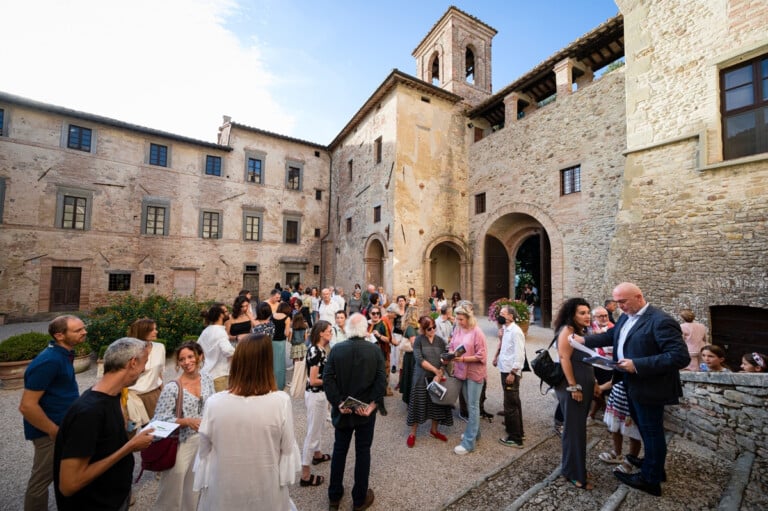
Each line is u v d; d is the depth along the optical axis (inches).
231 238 699.4
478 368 148.3
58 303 534.6
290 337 221.5
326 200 829.2
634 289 115.3
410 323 197.5
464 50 661.3
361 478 109.3
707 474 117.0
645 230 290.8
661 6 293.3
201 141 667.4
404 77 546.9
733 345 244.8
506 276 599.2
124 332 285.0
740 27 245.6
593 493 110.5
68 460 62.9
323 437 165.6
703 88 263.9
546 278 474.3
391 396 222.7
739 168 243.9
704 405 137.2
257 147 744.3
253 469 70.9
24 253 507.8
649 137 295.0
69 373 101.7
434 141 589.6
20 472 131.3
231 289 692.7
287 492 77.1
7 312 493.7
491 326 465.7
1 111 503.5
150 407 123.4
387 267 544.1
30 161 518.3
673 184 277.3
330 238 805.2
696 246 260.7
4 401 197.6
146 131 611.2
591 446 144.6
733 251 242.5
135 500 116.0
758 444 117.6
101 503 68.2
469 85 652.7
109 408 71.1
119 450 70.2
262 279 730.2
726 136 254.2
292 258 765.3
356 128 705.0
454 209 598.5
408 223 549.0
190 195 661.3
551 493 110.7
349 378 110.8
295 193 786.8
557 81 466.3
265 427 72.9
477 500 113.5
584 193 420.5
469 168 619.2
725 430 128.5
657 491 105.9
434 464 138.5
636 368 102.7
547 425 172.4
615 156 389.7
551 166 464.8
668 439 142.5
